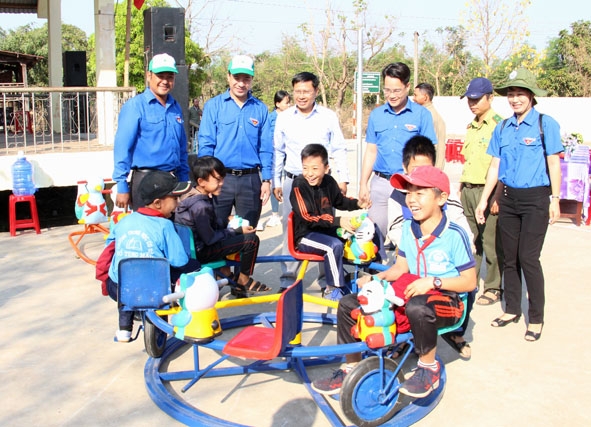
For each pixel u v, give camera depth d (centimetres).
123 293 358
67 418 335
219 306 382
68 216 949
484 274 623
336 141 532
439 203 335
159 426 327
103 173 880
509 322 482
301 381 382
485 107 525
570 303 529
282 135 534
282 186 548
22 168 777
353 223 443
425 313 309
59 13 1304
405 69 471
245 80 514
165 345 400
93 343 438
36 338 446
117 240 396
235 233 467
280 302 301
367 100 3894
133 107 472
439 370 330
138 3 1030
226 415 340
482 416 339
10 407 347
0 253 679
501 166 464
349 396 306
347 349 314
